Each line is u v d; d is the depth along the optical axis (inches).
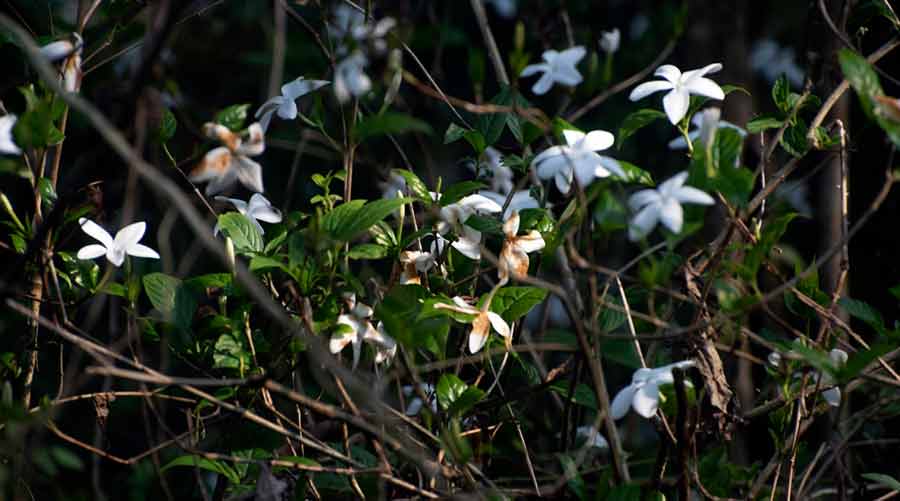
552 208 69.4
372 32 62.4
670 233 58.8
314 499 66.6
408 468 66.0
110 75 74.4
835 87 69.9
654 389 60.6
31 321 66.2
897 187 70.9
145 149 69.4
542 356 71.7
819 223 77.8
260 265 61.4
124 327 74.4
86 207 63.8
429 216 64.6
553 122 63.4
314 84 64.8
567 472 62.2
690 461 63.5
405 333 59.7
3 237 72.4
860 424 64.6
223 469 64.6
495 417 66.4
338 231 62.1
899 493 66.7
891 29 72.0
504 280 63.0
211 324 63.7
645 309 70.7
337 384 62.6
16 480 64.7
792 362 63.1
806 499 64.4
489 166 72.5
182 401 64.9
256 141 61.6
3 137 61.3
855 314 64.7
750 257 60.3
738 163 63.1
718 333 63.5
